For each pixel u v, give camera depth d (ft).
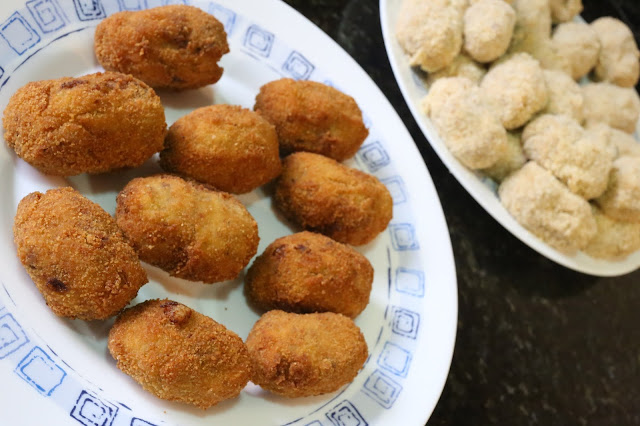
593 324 1.52
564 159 1.43
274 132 1.23
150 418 1.03
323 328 1.13
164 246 1.09
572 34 1.67
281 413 1.11
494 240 1.51
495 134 1.41
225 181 1.19
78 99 1.05
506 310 1.46
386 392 1.19
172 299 1.13
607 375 1.47
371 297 1.28
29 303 1.02
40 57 1.16
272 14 1.38
